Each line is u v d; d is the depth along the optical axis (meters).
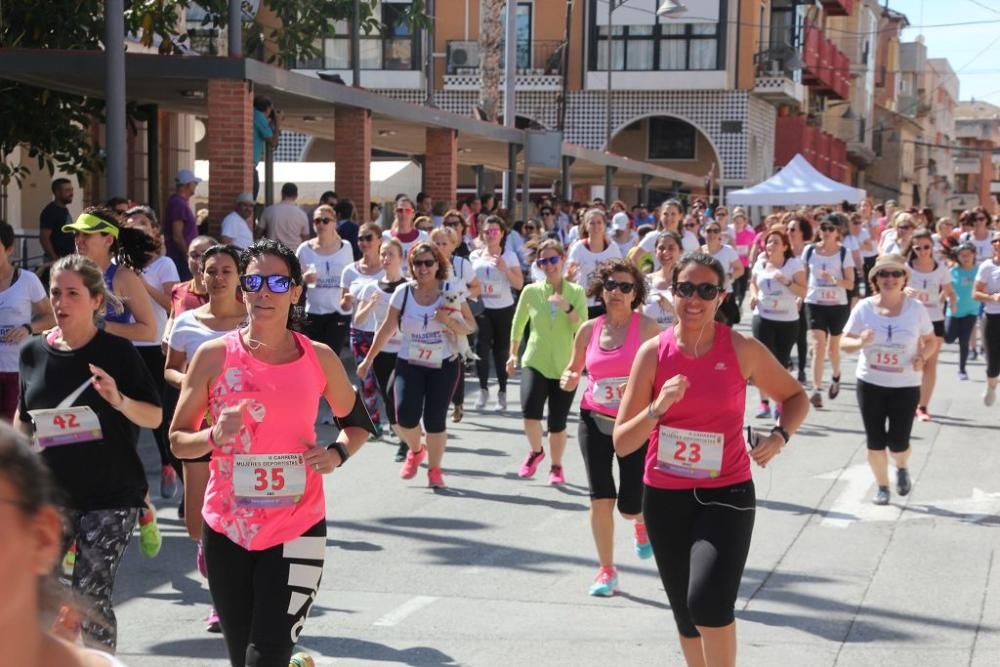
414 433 10.28
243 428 4.77
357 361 12.24
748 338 5.32
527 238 20.62
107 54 13.45
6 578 1.92
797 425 5.33
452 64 48.50
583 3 48.53
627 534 8.88
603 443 7.36
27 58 15.34
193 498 6.69
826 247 14.84
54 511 1.96
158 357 9.52
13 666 1.95
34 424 5.63
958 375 17.69
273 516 4.77
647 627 6.80
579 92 48.94
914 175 96.50
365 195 19.70
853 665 6.19
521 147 27.41
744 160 48.59
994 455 11.98
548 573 7.85
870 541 8.71
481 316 14.35
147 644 6.42
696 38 48.12
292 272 4.88
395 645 6.46
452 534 8.81
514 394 15.99
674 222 15.85
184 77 15.79
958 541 8.72
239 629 4.89
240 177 15.97
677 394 5.06
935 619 6.95
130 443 5.72
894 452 9.90
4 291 8.24
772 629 6.76
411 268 10.12
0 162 18.56
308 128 23.66
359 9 22.39
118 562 5.65
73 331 5.70
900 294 9.74
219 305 7.29
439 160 23.64
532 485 10.48
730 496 5.21
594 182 47.38
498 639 6.57
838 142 64.19
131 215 9.62
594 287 7.44
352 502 9.79
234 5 15.91
